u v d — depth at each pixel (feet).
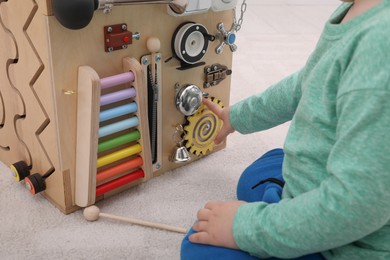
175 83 3.29
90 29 2.63
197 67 3.38
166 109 3.33
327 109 1.77
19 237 2.80
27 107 2.94
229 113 2.91
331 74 1.73
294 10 9.89
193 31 3.10
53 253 2.68
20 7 2.59
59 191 2.98
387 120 1.48
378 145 1.50
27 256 2.64
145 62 2.99
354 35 1.65
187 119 3.47
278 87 2.61
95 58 2.72
